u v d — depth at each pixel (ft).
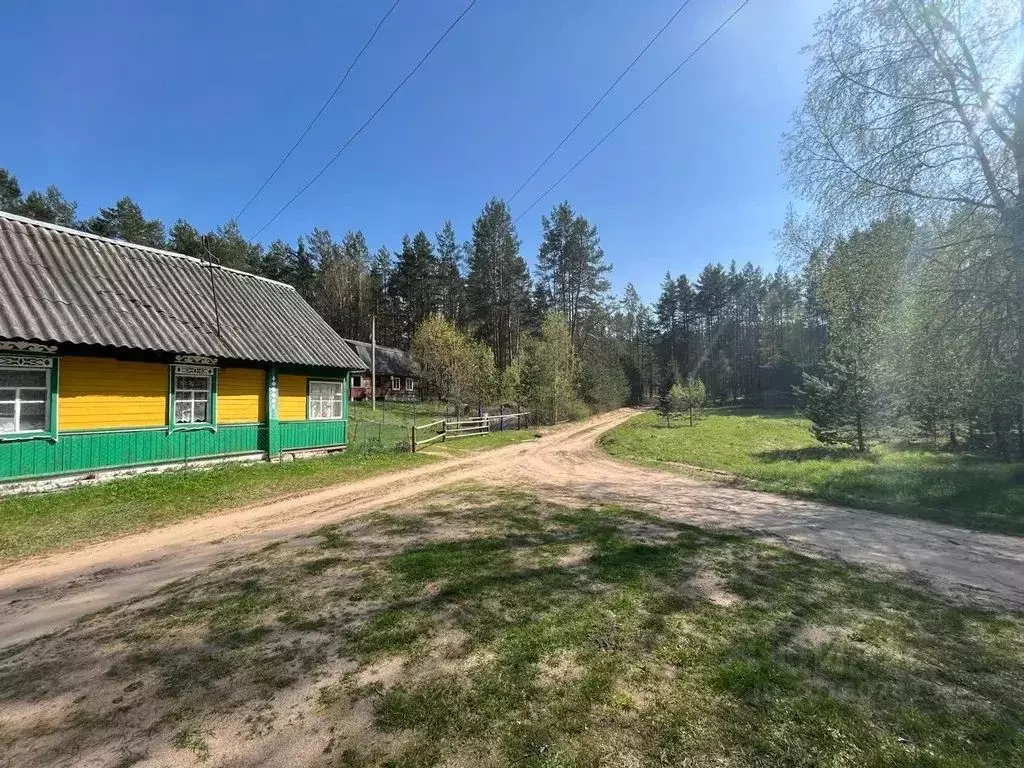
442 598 16.07
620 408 185.88
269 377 49.08
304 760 8.93
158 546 23.82
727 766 8.72
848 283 48.08
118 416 38.68
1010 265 37.40
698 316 240.53
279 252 205.36
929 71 39.27
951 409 47.39
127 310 40.45
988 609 16.25
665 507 31.48
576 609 15.24
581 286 168.76
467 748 9.17
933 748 9.32
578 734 9.55
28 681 11.83
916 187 40.98
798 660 12.51
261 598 16.40
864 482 39.14
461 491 36.65
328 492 36.52
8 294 34.22
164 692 11.20
